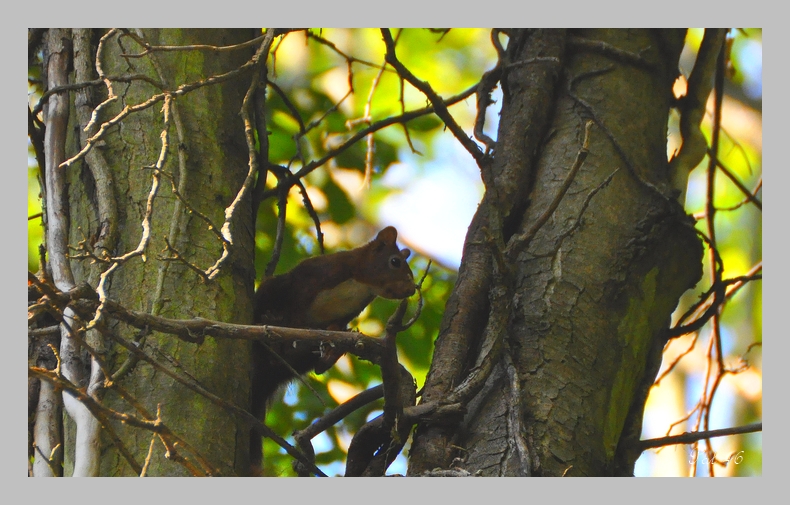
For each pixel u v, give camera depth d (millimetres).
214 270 5832
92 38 7738
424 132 14742
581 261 8297
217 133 7602
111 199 6883
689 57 18484
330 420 8500
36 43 7969
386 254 10125
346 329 10180
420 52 17531
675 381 17750
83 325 5801
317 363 8758
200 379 6469
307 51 16344
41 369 5137
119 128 7230
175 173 7125
